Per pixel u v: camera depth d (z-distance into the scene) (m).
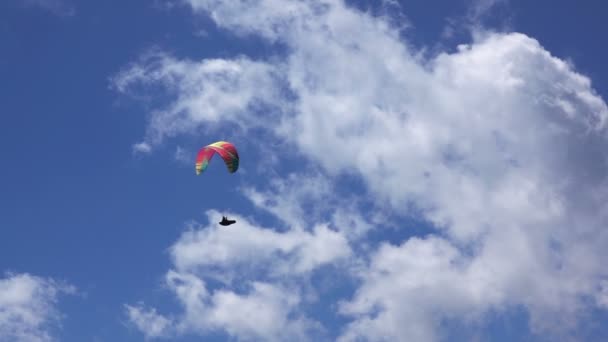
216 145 74.75
